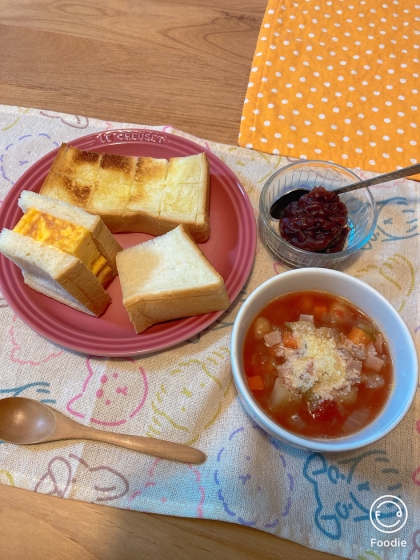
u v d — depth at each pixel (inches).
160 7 80.5
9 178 63.1
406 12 83.4
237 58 75.9
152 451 43.9
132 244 59.8
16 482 42.5
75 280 46.8
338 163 65.7
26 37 75.1
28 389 47.8
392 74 74.7
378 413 40.4
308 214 53.0
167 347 48.0
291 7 81.3
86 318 52.2
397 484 44.8
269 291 43.9
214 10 81.2
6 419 45.4
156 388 48.6
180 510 41.9
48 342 50.9
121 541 40.6
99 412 46.9
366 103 71.3
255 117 68.7
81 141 62.3
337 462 45.7
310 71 73.8
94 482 43.0
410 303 56.1
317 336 43.9
